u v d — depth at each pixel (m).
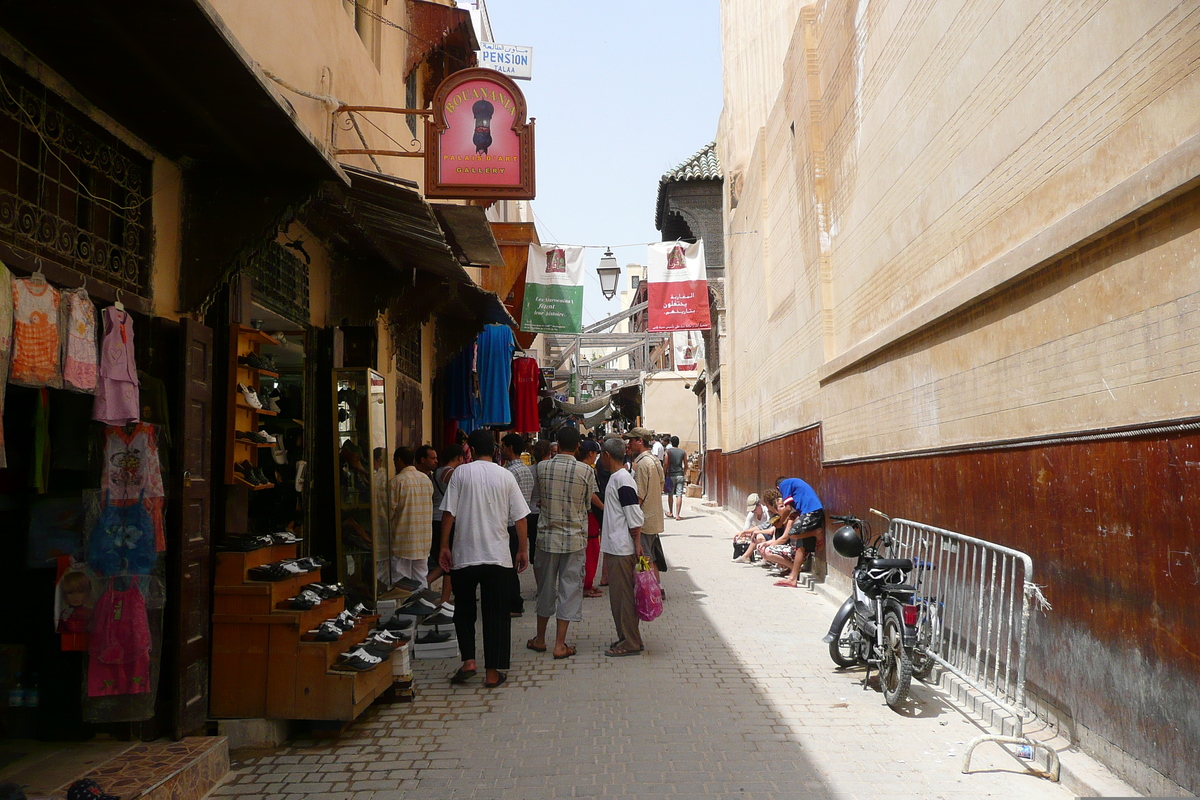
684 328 15.24
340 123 7.24
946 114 6.58
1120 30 4.18
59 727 4.49
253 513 6.65
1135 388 3.97
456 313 12.48
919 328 6.93
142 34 3.46
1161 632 3.76
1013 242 5.45
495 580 6.38
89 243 4.07
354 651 5.26
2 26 3.40
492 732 5.21
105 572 4.38
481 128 7.52
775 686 6.25
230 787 4.35
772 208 14.92
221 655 5.01
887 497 7.98
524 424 16.20
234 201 4.93
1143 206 3.77
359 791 4.29
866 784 4.33
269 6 5.72
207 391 4.84
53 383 3.65
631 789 4.28
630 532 7.34
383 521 7.72
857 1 9.05
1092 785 4.05
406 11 10.10
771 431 15.15
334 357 7.31
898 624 5.68
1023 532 5.15
